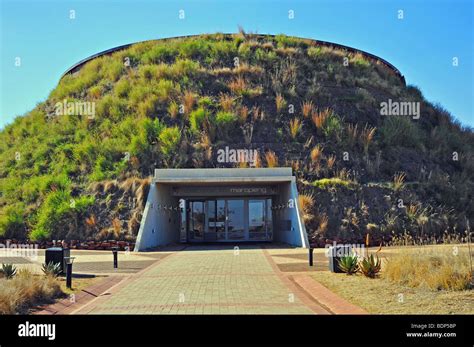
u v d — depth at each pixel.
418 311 9.36
